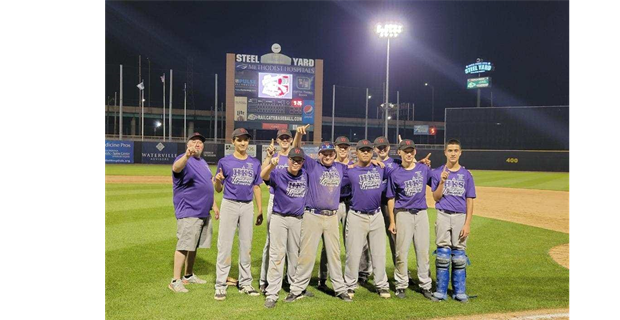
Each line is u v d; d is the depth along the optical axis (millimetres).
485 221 11266
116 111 55531
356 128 76312
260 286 5719
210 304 5090
